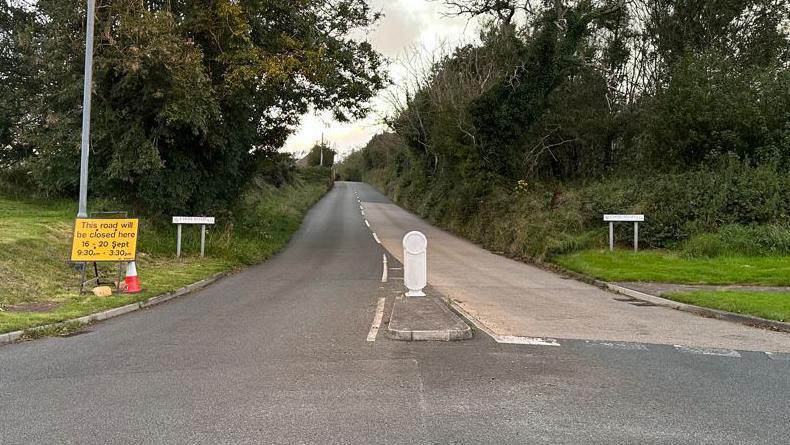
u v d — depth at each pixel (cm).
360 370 634
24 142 1906
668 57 2797
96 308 971
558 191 2364
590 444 435
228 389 566
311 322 907
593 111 2920
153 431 457
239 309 1032
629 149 2916
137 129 1767
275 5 1905
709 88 2150
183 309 1038
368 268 1702
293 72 1919
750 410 518
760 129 2027
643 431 463
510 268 1772
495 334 831
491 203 2612
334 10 2184
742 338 836
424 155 4362
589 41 3120
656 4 2861
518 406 521
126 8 1602
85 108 1367
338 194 6494
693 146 2188
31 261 1241
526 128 2758
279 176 5181
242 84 1778
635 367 662
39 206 2203
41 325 834
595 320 963
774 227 1678
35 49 1777
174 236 1862
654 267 1542
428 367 649
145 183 1878
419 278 1070
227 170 2111
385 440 439
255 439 441
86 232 1153
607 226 1994
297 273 1595
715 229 1767
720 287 1293
